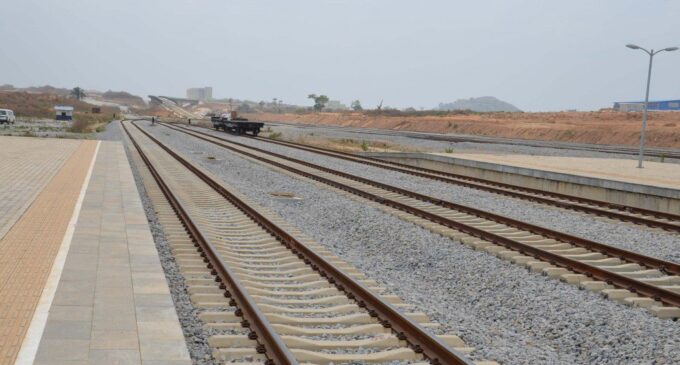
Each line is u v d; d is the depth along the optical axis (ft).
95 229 41.57
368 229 48.42
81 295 26.61
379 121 376.27
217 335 23.67
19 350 20.22
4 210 47.29
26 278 28.73
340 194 67.51
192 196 62.75
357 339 24.61
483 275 35.53
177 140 169.78
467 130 298.97
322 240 45.03
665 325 27.86
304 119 491.72
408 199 64.59
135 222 44.98
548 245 43.19
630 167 99.09
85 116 400.06
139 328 23.04
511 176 92.32
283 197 65.67
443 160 111.24
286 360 20.44
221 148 139.85
